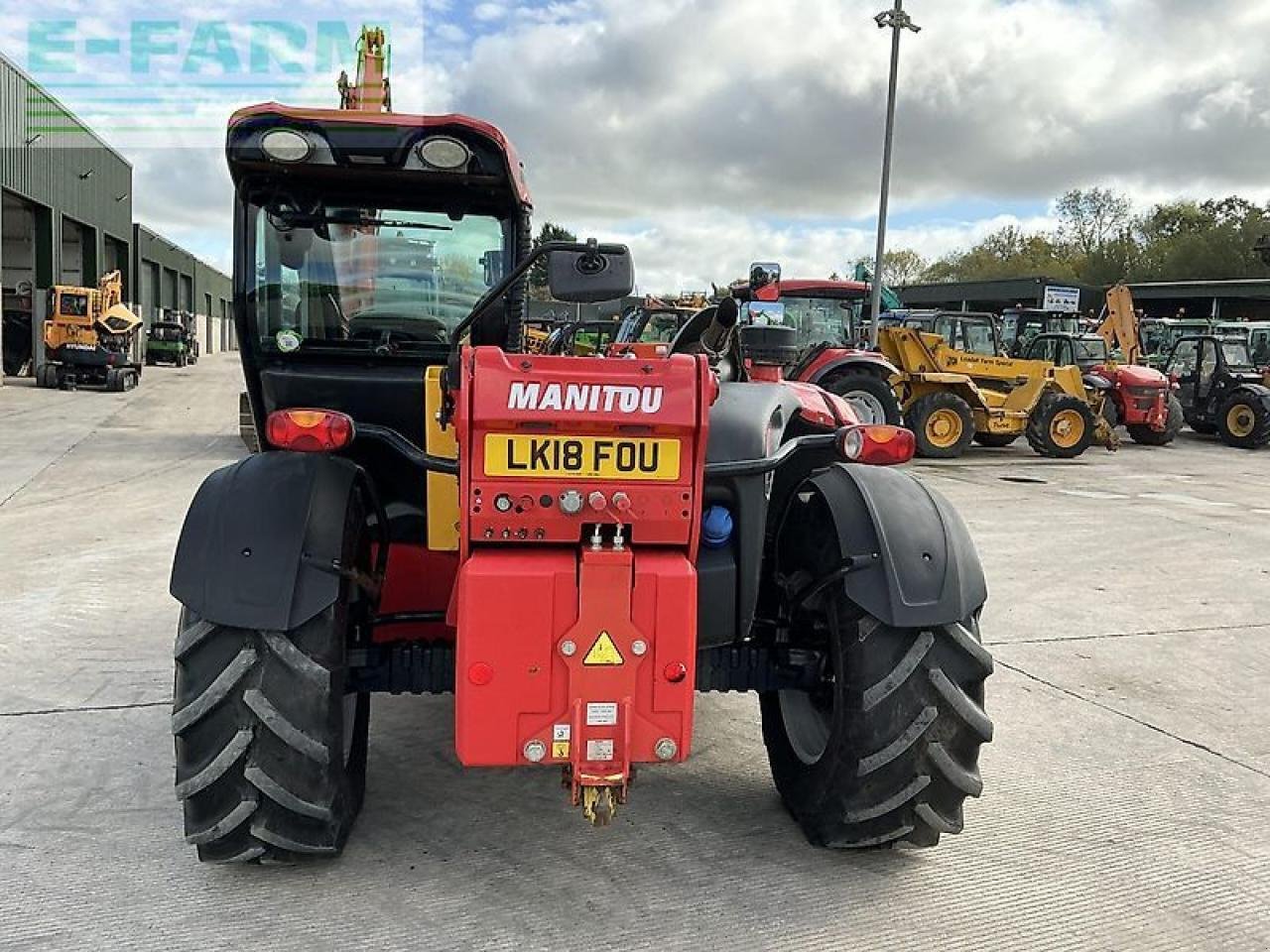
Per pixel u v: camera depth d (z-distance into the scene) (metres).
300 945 2.53
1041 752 3.96
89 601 5.57
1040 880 2.99
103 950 2.49
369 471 3.34
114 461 11.27
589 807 2.48
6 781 3.37
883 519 2.79
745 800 3.41
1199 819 3.42
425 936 2.58
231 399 20.39
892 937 2.67
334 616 2.66
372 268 3.55
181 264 50.84
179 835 3.04
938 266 70.62
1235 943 2.72
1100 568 7.36
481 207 3.54
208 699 2.55
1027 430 14.86
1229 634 5.73
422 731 3.92
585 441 2.46
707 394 2.47
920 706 2.71
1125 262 60.94
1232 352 18.48
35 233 27.38
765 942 2.62
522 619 2.41
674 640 2.46
